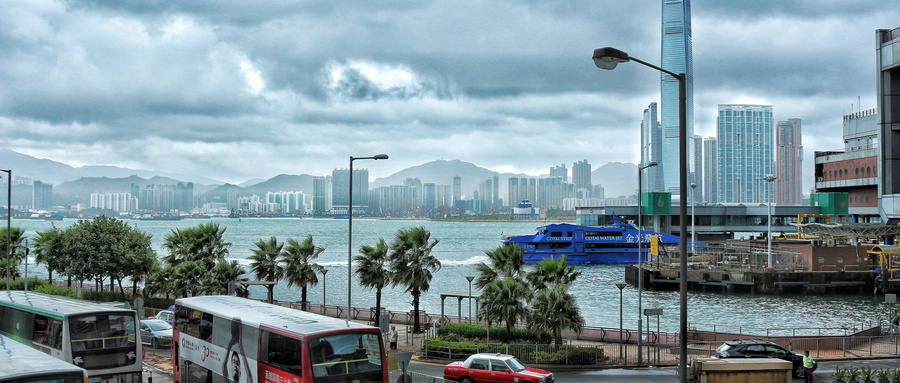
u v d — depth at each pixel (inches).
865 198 5516.7
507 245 1879.9
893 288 3725.4
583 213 7204.7
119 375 1048.8
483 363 1277.1
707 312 3080.7
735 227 6998.0
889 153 2645.2
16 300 1186.0
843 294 3791.8
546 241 5802.2
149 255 2913.4
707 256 4357.8
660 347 1813.5
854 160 5575.8
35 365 708.0
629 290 3961.6
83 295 2706.7
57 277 4500.5
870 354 1712.6
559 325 1624.0
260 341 914.1
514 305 1636.3
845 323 2763.3
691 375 1153.4
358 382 858.1
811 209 6683.1
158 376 1374.3
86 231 2790.4
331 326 880.9
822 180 6087.6
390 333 2000.5
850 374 1304.1
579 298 3560.5
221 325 1020.5
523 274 1847.9
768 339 1785.2
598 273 5022.1
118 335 1054.4
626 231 5876.0
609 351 1758.1
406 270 2037.4
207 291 2303.2
